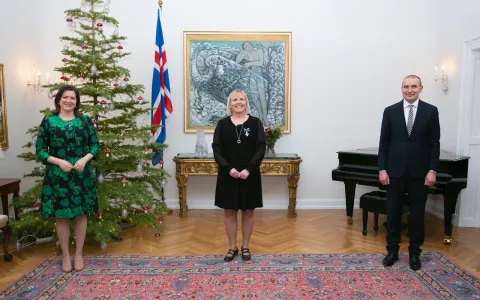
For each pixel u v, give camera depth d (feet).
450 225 12.59
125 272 10.31
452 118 15.80
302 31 17.52
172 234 13.93
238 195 10.37
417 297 8.81
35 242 12.76
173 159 16.34
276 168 16.12
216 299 8.76
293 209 16.33
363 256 11.46
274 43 17.48
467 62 14.83
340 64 17.65
